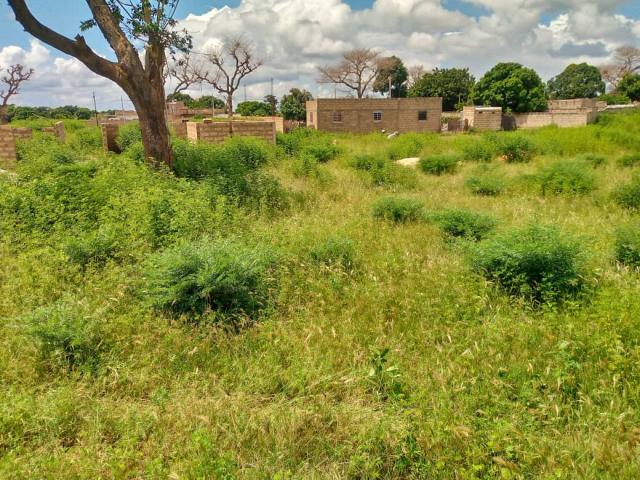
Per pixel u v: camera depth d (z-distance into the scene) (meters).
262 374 3.42
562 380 3.12
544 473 2.48
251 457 2.66
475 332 3.94
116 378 3.35
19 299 4.49
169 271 4.39
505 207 8.59
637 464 2.48
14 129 14.91
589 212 8.15
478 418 2.86
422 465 2.55
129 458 2.62
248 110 59.69
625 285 4.58
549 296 4.45
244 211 7.37
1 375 3.40
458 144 19.66
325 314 4.39
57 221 6.34
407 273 5.14
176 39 9.38
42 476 2.51
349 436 2.77
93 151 16.86
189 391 3.26
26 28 8.49
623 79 61.66
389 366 3.44
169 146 9.93
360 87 65.94
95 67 9.05
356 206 8.55
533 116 40.44
